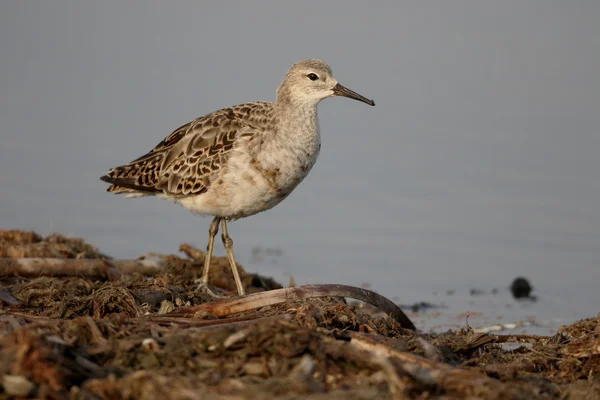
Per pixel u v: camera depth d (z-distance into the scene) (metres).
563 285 16.80
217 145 14.17
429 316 15.02
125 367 8.84
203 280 14.28
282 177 14.21
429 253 18.48
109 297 11.78
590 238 18.78
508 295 16.25
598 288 16.59
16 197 20.19
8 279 14.05
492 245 18.59
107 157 22.34
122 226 19.44
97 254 16.02
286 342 8.94
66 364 8.34
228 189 14.12
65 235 17.73
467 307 15.57
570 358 10.38
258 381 8.51
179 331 9.46
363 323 10.80
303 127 14.30
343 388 8.36
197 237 19.20
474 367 9.62
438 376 8.70
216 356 8.98
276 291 11.38
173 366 8.84
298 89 14.34
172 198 14.68
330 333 9.64
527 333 13.97
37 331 8.91
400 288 16.58
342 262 17.92
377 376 8.58
